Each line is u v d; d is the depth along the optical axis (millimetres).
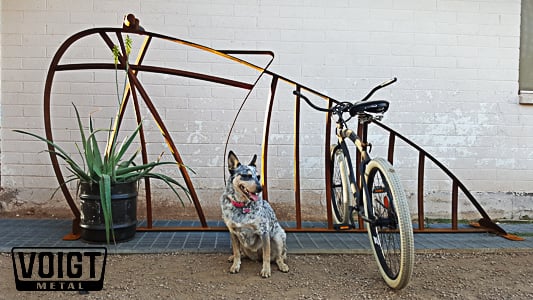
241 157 4492
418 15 4574
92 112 4367
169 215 4441
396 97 4566
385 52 4551
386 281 2707
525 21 4699
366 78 4543
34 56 4355
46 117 3555
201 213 3822
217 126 4473
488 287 2725
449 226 4246
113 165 3330
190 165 4461
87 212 3334
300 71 4500
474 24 4617
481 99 4625
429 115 4586
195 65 4441
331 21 4516
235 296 2533
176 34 4426
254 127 4496
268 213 2910
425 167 4586
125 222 3410
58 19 4363
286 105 4496
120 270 2908
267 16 4477
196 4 4434
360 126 3787
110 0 4391
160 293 2559
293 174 4520
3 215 4340
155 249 3264
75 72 4367
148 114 4414
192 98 4453
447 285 2750
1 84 4332
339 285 2730
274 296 2545
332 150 3945
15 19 4336
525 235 3926
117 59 3361
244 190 2734
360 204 3131
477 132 4625
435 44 4590
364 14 4535
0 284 2643
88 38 4371
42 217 4344
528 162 4664
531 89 4707
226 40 4457
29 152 4371
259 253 3035
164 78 4430
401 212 2477
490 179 4633
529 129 4664
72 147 4387
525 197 4648
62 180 3539
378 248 2879
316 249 3334
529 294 2617
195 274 2863
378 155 4562
